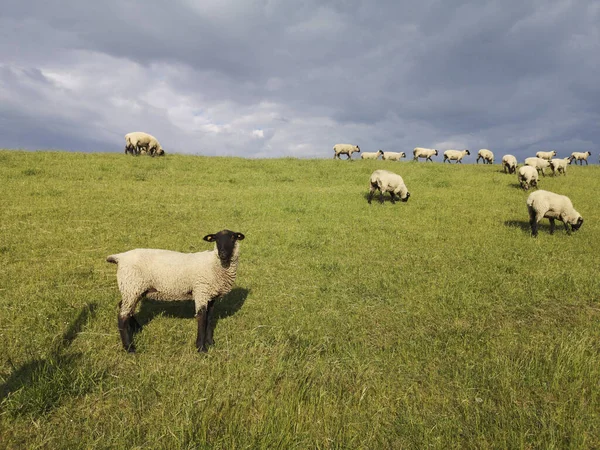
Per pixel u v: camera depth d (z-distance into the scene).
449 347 5.17
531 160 24.36
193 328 5.59
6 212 11.17
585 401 4.05
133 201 13.73
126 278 4.79
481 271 8.27
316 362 4.66
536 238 11.21
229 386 4.04
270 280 7.67
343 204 15.77
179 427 3.37
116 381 4.18
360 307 6.51
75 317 5.59
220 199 15.17
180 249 9.27
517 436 3.46
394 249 9.95
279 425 3.46
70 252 8.67
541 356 4.87
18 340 4.90
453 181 21.88
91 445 3.19
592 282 7.50
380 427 3.62
